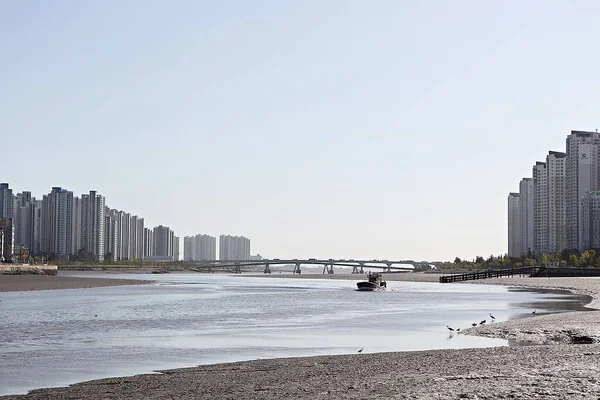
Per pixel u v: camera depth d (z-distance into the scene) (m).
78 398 23.41
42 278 181.75
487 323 55.91
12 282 147.38
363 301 95.50
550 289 139.00
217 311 72.75
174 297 103.25
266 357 36.09
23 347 40.28
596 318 54.72
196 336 46.88
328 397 20.98
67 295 104.94
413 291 134.38
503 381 22.36
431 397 19.84
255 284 187.25
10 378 29.31
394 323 57.91
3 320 58.59
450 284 180.00
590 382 21.88
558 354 30.70
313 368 29.53
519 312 70.69
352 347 40.38
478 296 110.06
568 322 51.03
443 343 41.72
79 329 51.34
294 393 22.30
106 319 60.44
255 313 70.06
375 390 21.86
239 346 41.09
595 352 31.00
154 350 39.03
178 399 22.36
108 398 23.12
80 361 34.47
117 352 38.09
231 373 28.92
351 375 26.42
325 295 115.94
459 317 64.50
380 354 34.31
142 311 71.19
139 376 28.78
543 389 20.69
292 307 80.81
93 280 177.75
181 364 33.59
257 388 23.97
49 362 34.16
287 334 48.47
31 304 81.19
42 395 24.34
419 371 26.56
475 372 24.95
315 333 49.09
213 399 21.91
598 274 195.12
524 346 37.34
